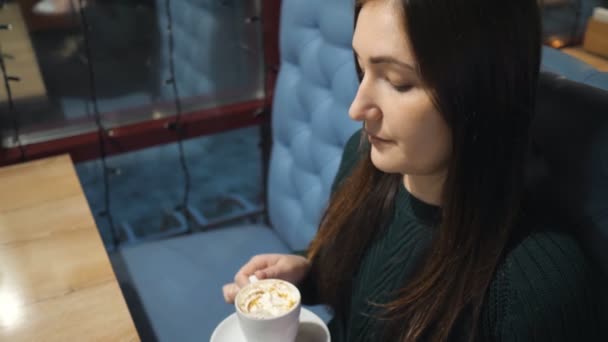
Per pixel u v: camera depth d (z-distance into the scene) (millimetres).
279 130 1568
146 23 1695
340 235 940
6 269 1017
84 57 1645
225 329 904
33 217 1161
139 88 1762
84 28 1609
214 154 2166
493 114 645
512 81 630
